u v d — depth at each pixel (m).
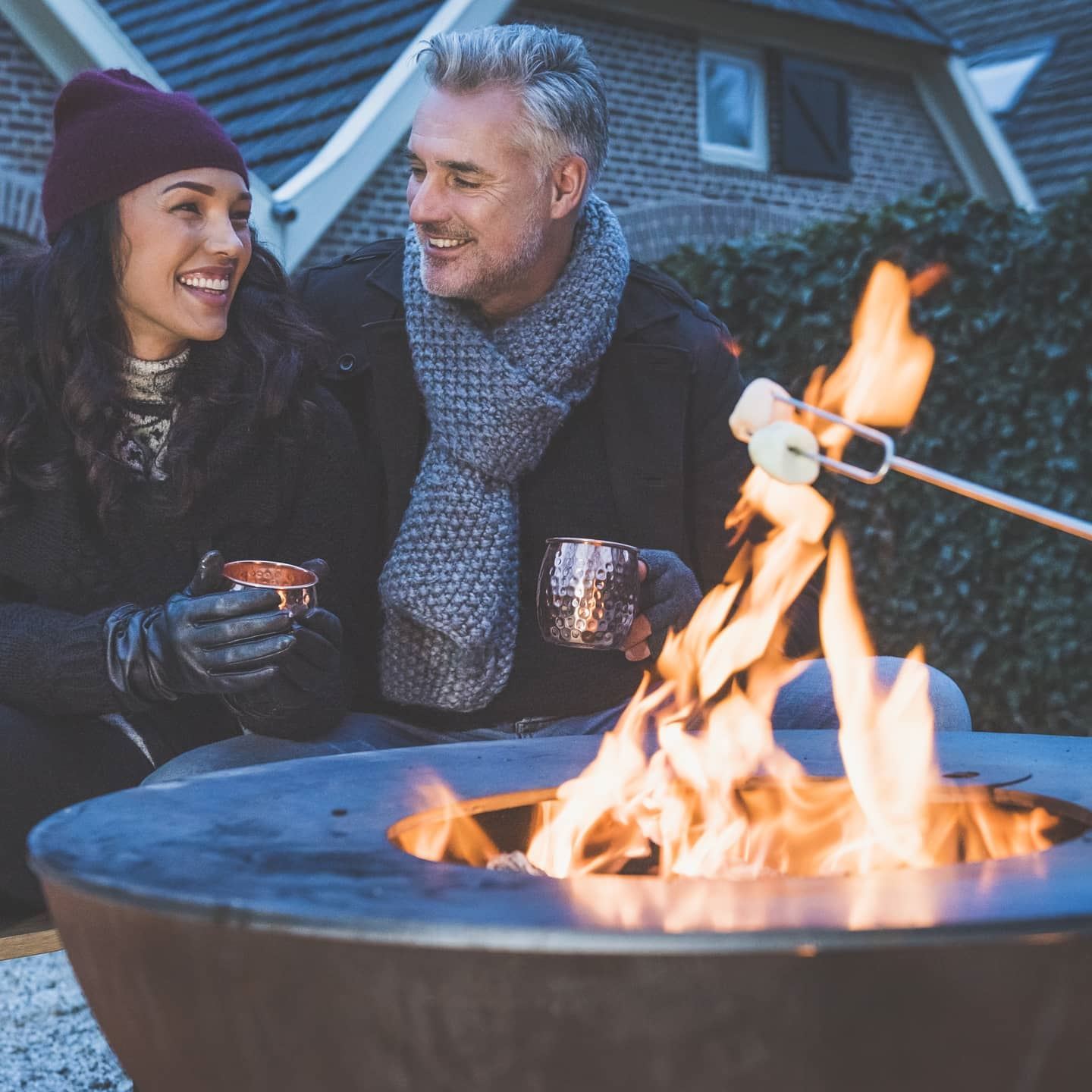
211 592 2.00
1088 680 4.88
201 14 9.60
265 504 2.35
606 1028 1.02
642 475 2.55
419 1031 1.06
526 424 2.44
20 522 2.20
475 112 2.34
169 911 1.12
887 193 11.05
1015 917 1.04
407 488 2.54
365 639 2.55
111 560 2.26
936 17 14.48
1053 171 11.73
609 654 2.54
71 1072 2.80
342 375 2.56
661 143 9.77
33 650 2.00
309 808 1.53
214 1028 1.14
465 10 8.29
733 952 1.00
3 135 7.56
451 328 2.47
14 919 2.00
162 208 2.16
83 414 2.16
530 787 1.69
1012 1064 1.05
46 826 1.41
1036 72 12.88
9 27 7.56
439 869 1.25
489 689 2.46
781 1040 1.02
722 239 9.99
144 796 1.57
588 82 2.46
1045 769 1.76
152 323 2.24
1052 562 4.89
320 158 7.67
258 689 2.09
